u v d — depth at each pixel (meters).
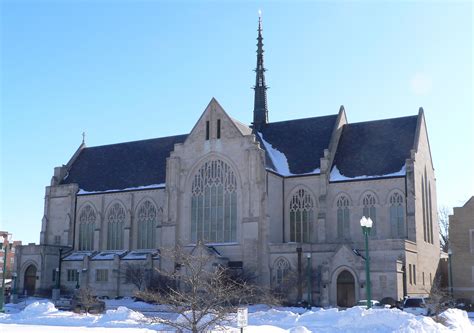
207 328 26.86
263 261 78.75
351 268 69.62
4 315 52.44
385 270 68.19
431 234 86.94
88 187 104.69
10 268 164.50
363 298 68.19
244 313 26.28
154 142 107.19
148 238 95.88
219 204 83.81
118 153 109.31
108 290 91.38
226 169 84.06
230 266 79.88
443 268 89.81
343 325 37.31
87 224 101.94
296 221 85.94
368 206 81.75
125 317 47.09
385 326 35.53
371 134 89.62
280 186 86.69
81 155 113.56
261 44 109.00
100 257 94.31
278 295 71.12
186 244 84.94
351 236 81.94
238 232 81.50
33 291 96.88
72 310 64.31
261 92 105.62
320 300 71.88
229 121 85.00
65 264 98.00
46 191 105.94
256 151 81.75
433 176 91.69
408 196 78.75
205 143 86.19
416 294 74.38
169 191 87.25
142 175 100.88
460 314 43.09
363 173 83.81
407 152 83.25
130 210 97.44
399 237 79.12
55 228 104.19
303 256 76.06
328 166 85.38
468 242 80.00
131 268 88.50
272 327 40.34
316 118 95.38
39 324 45.34
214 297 27.48
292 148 92.38
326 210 83.19
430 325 34.12
